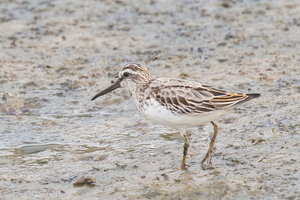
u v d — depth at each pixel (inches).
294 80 646.5
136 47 791.1
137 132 546.0
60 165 477.1
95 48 791.1
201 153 485.7
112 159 484.4
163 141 520.4
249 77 669.3
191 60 733.9
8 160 491.8
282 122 532.7
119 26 874.8
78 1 1000.9
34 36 837.8
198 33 836.0
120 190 424.2
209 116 449.4
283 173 431.8
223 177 433.7
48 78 690.8
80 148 513.0
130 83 484.7
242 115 560.7
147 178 442.0
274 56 733.3
